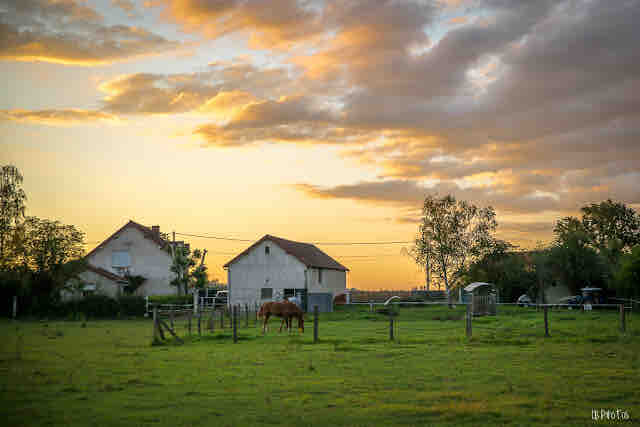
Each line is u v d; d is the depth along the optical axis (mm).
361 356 18438
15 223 58094
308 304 57406
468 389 12586
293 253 62500
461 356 18250
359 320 42844
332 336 26922
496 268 66188
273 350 20641
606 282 62656
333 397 11820
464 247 67938
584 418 9977
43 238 57531
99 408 10922
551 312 49906
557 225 86438
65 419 10055
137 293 69312
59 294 56562
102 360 18203
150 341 25859
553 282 66938
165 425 9625
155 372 15336
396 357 18125
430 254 68250
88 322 46594
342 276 77625
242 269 63281
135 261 70062
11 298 54156
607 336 23797
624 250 79750
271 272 62562
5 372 15539
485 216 68188
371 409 10695
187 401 11500
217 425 9609
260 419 10000
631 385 12953
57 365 17031
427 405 11031
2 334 31172
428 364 16453
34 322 46781
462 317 43219
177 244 70375
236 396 11969
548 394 11984
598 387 12719
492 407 10789
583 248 66125
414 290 71188
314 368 15648
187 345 23578
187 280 64312
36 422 9859
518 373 14695
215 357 18641
